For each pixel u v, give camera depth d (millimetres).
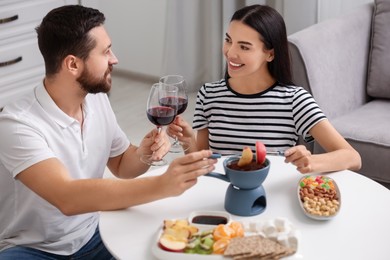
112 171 2041
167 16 4250
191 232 1450
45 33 1700
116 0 4602
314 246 1439
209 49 4324
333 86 2771
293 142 2045
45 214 1777
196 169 1535
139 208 1620
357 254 1405
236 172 1529
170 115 1829
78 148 1804
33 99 1751
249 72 1948
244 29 1908
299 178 1751
